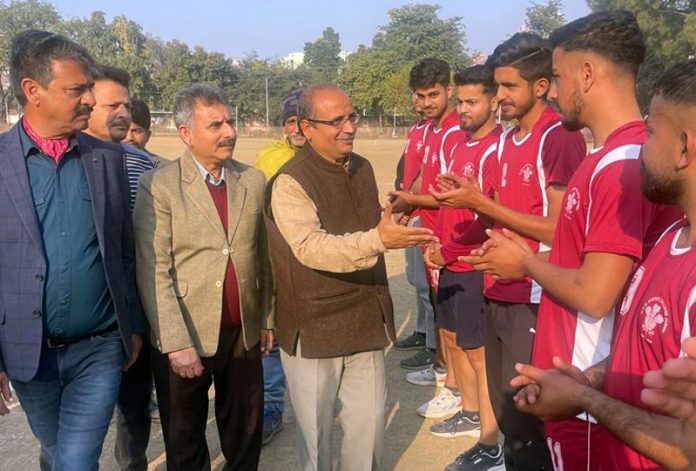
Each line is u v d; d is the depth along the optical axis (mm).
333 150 2967
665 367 1343
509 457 3143
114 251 2922
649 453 1548
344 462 3270
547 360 2338
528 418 3021
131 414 3578
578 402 1697
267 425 4301
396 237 2660
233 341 3432
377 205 3229
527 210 3129
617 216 1979
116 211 2949
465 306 3793
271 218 3090
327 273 2990
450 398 4645
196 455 3443
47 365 2814
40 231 2697
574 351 2230
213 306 3279
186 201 3236
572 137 2947
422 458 4047
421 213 5242
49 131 2701
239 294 3367
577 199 2154
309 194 2957
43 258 2682
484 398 3803
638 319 1724
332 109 2895
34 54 2598
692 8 34250
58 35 2689
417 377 5230
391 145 41031
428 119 5559
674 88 1564
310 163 3010
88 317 2830
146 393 3605
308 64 98812
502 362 3223
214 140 3207
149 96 66500
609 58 2117
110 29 68562
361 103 62156
